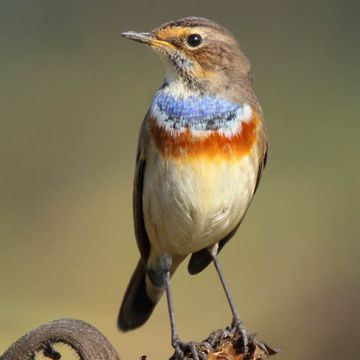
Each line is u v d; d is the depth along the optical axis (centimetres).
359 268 1408
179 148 859
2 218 1563
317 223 1534
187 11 1944
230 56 882
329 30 1897
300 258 1466
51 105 1764
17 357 612
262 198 1586
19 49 1886
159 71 1852
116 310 1380
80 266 1470
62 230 1537
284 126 1719
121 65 1862
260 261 1463
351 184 1617
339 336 1277
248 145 871
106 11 1941
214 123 861
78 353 606
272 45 1873
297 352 1276
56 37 1914
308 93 1783
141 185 906
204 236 906
